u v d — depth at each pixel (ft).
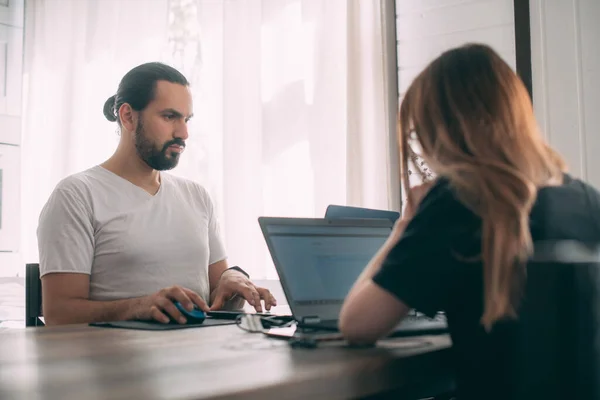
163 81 6.40
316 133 9.05
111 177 6.37
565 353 2.08
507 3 8.05
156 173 6.69
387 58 8.73
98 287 6.01
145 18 10.85
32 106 11.79
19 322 11.29
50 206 5.93
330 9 9.04
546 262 2.16
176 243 6.34
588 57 7.48
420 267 2.75
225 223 9.65
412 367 2.89
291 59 9.39
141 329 4.13
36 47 11.85
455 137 2.99
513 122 2.96
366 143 8.75
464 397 2.70
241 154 9.63
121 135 6.56
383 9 8.75
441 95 3.09
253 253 9.46
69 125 11.23
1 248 11.43
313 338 3.23
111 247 6.06
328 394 2.43
